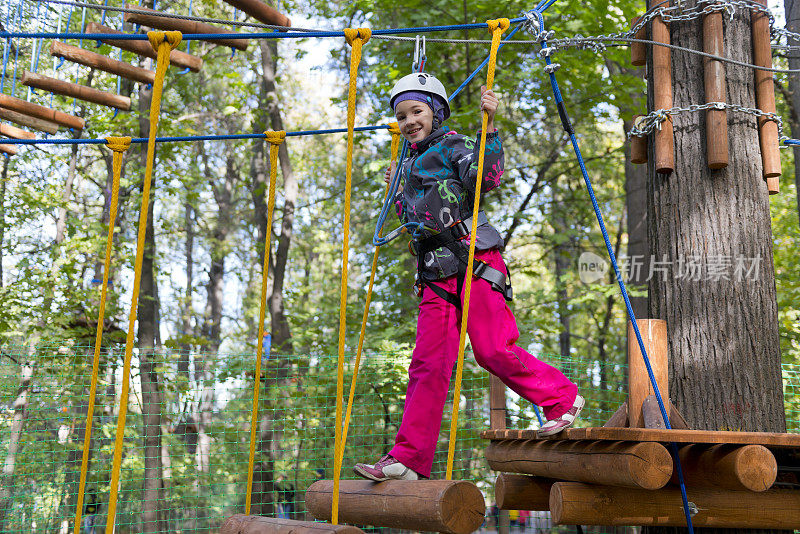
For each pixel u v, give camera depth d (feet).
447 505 7.64
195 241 72.84
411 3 31.48
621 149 36.83
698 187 11.87
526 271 38.34
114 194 10.59
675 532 11.13
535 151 44.39
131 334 7.61
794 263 37.24
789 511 10.12
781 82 29.43
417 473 9.21
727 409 11.27
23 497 27.66
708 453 9.00
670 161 11.92
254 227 66.28
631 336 10.34
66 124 16.19
